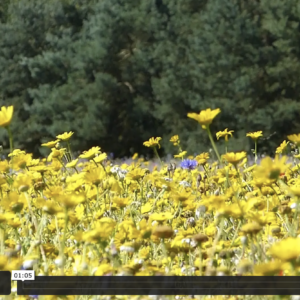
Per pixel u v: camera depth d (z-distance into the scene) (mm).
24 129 37781
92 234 2908
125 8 38750
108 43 38094
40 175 5266
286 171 6039
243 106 32594
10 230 4078
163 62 36719
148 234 3211
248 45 33062
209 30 34281
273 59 32969
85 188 4379
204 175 6355
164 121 38031
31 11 41219
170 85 36031
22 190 3656
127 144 39406
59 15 41156
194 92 34906
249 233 3037
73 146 37000
